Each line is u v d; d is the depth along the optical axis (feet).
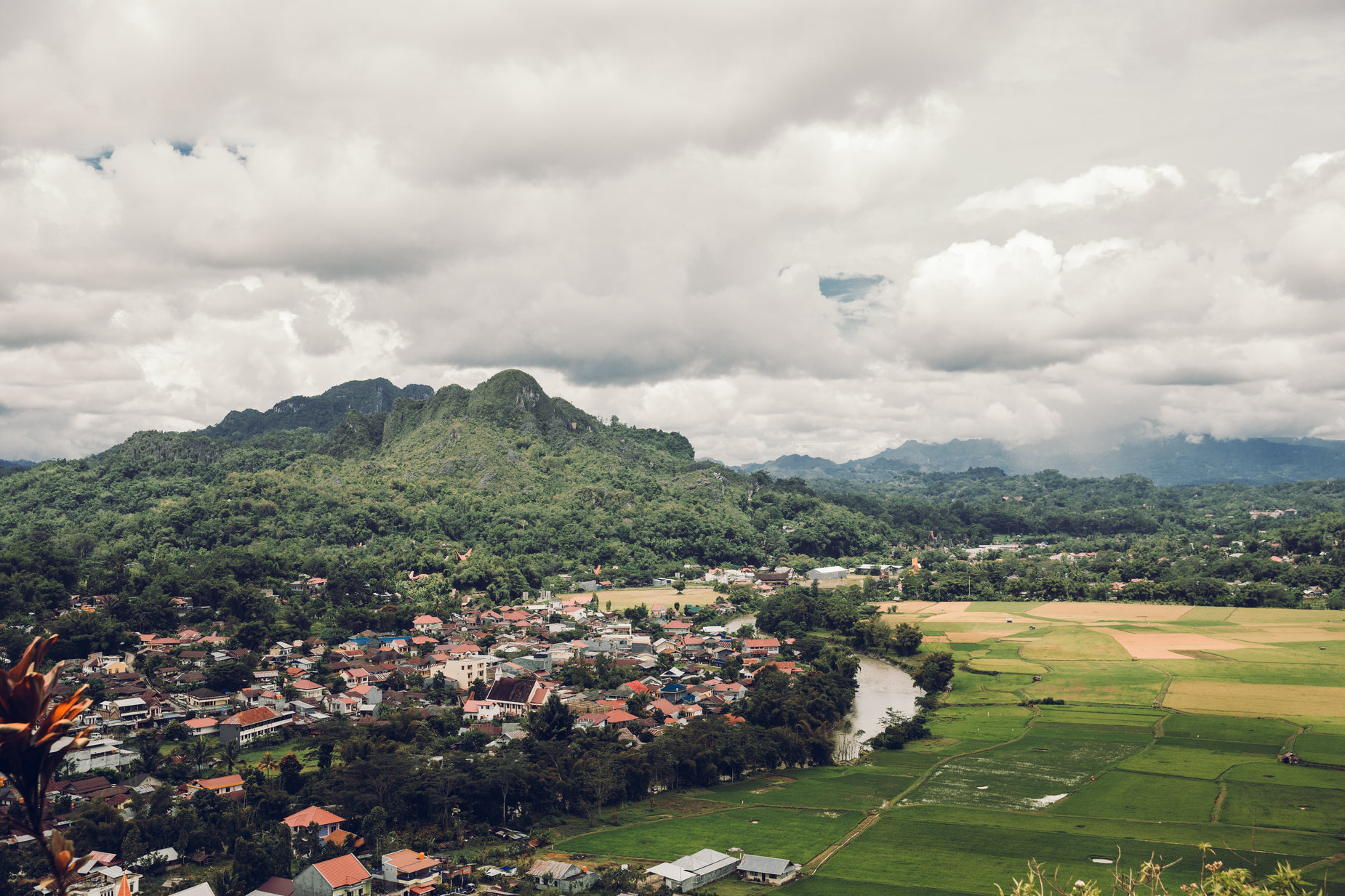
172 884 393.50
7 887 373.61
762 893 399.03
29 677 50.08
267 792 475.31
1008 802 520.83
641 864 430.61
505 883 404.36
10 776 49.60
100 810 433.89
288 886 387.55
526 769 505.25
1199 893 143.54
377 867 417.08
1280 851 422.00
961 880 408.87
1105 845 442.91
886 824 488.44
